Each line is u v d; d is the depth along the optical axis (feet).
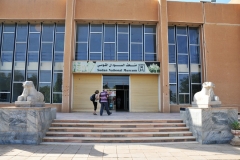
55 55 57.00
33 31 57.67
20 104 28.96
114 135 28.89
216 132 27.89
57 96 55.62
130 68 56.08
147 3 57.77
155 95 57.77
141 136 29.17
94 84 57.31
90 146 25.34
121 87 57.93
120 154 21.94
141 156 21.29
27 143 26.14
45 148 24.22
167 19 56.75
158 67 56.29
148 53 58.49
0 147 24.62
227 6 59.57
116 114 47.03
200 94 31.91
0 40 56.85
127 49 58.29
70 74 54.03
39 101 31.68
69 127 31.01
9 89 55.52
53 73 56.29
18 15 55.62
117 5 57.06
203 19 58.44
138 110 57.11
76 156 21.04
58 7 56.29
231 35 58.75
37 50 57.00
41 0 56.34
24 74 56.03
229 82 57.21
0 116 26.58
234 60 58.08
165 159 20.35
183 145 26.40
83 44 57.82
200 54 59.16
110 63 56.03
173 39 59.16
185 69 58.54
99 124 31.58
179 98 57.26
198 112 28.55
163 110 53.83
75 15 56.34
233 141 26.68
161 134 29.45
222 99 56.44
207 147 25.46
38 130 26.53
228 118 28.50
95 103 45.75
